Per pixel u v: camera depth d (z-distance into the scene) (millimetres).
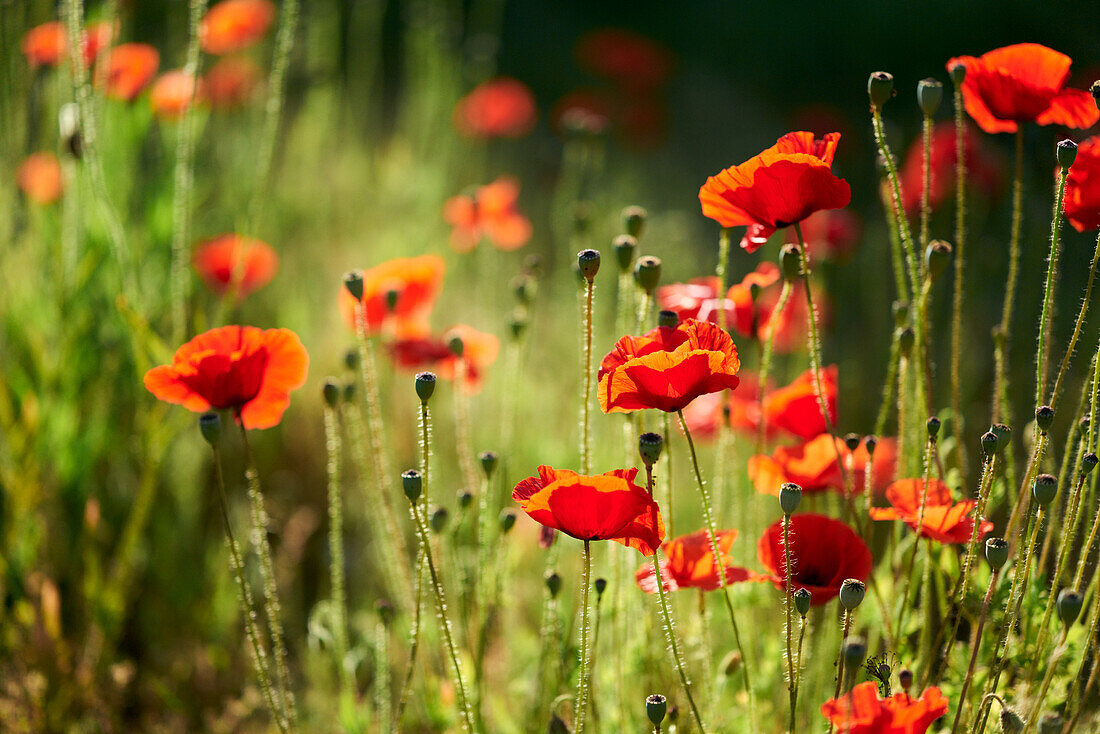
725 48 10297
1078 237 5086
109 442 3580
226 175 4984
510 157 7555
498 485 3102
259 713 3240
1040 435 1962
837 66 9578
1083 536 2748
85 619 3414
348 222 5637
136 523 3260
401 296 3180
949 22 8977
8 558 3205
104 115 3680
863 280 5180
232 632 3588
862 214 6332
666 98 8836
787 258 2252
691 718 2420
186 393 2186
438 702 2631
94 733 3115
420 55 6207
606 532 1783
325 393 2465
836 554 2061
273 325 4695
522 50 9758
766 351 2373
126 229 3646
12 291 3578
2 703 3057
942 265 2176
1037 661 2027
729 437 2930
